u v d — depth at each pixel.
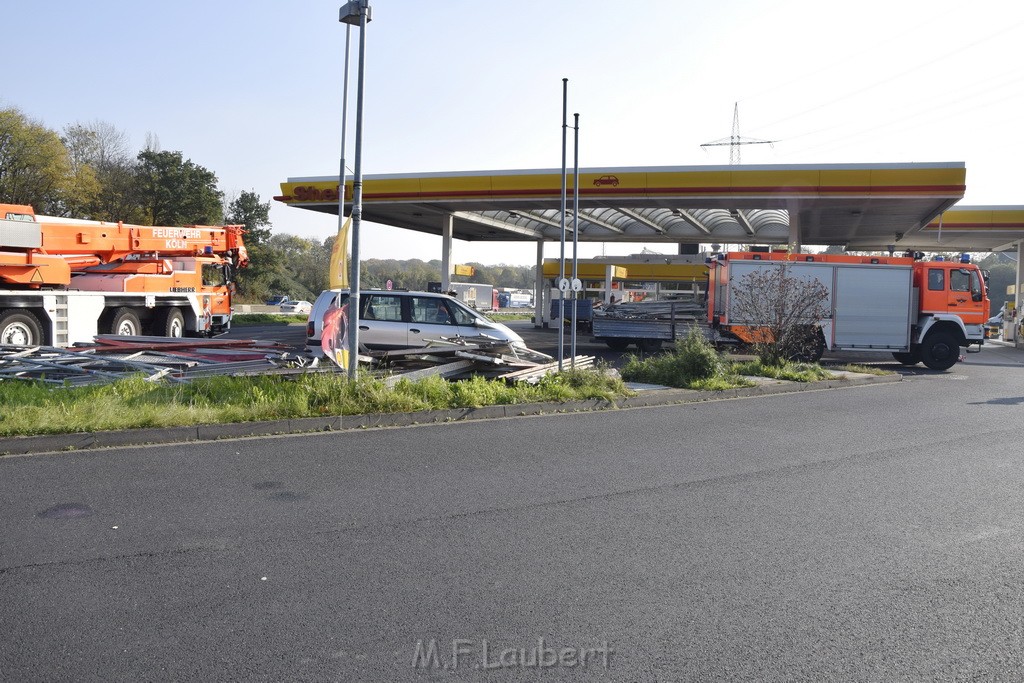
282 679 3.46
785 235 36.69
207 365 11.86
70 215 49.22
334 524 5.70
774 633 4.01
